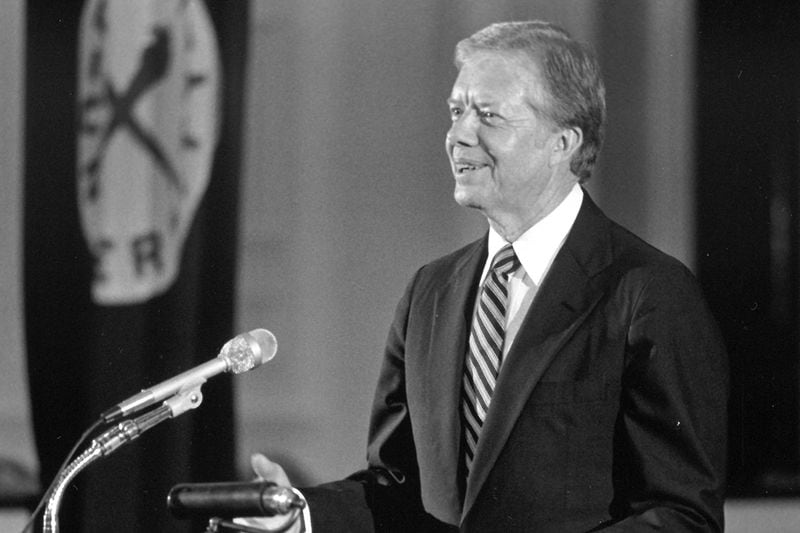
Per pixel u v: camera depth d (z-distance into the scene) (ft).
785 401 25.45
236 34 28.25
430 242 27.76
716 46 26.35
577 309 14.75
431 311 16.22
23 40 28.76
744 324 25.81
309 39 28.14
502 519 14.44
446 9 27.71
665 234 26.40
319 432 27.78
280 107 28.22
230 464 27.66
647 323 14.24
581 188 15.78
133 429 12.95
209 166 28.22
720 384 14.35
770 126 26.08
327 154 28.09
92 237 28.43
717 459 14.07
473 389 15.26
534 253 15.38
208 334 28.04
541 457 14.42
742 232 26.07
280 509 12.05
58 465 28.19
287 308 28.04
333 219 28.04
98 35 28.55
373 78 27.96
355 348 27.86
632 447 14.20
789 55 26.03
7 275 28.84
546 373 14.60
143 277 28.19
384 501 15.96
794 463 25.34
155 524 27.48
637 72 26.63
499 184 15.05
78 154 28.58
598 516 14.25
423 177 27.78
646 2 26.61
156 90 28.32
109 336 28.14
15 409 28.50
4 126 29.04
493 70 14.93
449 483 15.17
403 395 16.72
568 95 14.96
